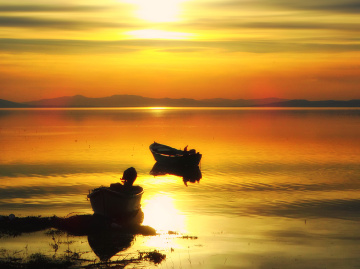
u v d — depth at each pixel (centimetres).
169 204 2706
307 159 5206
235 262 1625
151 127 12744
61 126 12962
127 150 6347
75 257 1608
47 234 1884
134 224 2148
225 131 10881
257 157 5431
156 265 1570
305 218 2342
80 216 2095
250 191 3181
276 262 1636
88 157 5422
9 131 10462
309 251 1766
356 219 2322
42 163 4769
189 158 4588
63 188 3238
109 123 15175
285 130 11194
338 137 8769
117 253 1673
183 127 12800
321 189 3250
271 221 2270
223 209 2559
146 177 4031
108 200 2170
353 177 3844
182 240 1886
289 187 3344
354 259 1677
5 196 2906
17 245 1723
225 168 4462
